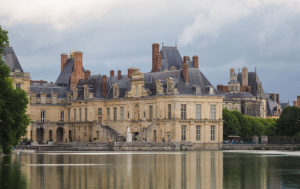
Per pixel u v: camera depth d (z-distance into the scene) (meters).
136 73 174.50
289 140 173.12
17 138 100.25
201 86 167.00
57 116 197.12
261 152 138.12
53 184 55.09
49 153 127.06
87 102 187.50
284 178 62.34
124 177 61.88
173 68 195.25
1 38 84.75
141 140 163.38
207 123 164.75
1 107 89.25
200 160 94.62
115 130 181.62
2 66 86.38
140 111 172.75
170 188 53.03
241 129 197.50
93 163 84.69
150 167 76.38
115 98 181.62
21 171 68.56
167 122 162.00
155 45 186.88
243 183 57.25
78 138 190.62
